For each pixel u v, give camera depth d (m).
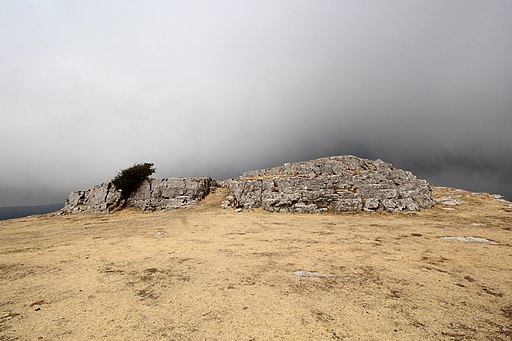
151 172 40.06
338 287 9.12
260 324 6.72
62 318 7.14
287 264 11.77
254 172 51.53
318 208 29.62
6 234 21.16
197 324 6.75
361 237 17.16
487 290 8.92
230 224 22.91
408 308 7.57
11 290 9.15
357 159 46.44
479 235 17.08
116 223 25.72
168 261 12.47
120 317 7.14
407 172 36.44
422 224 21.50
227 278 10.06
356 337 6.16
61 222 27.64
